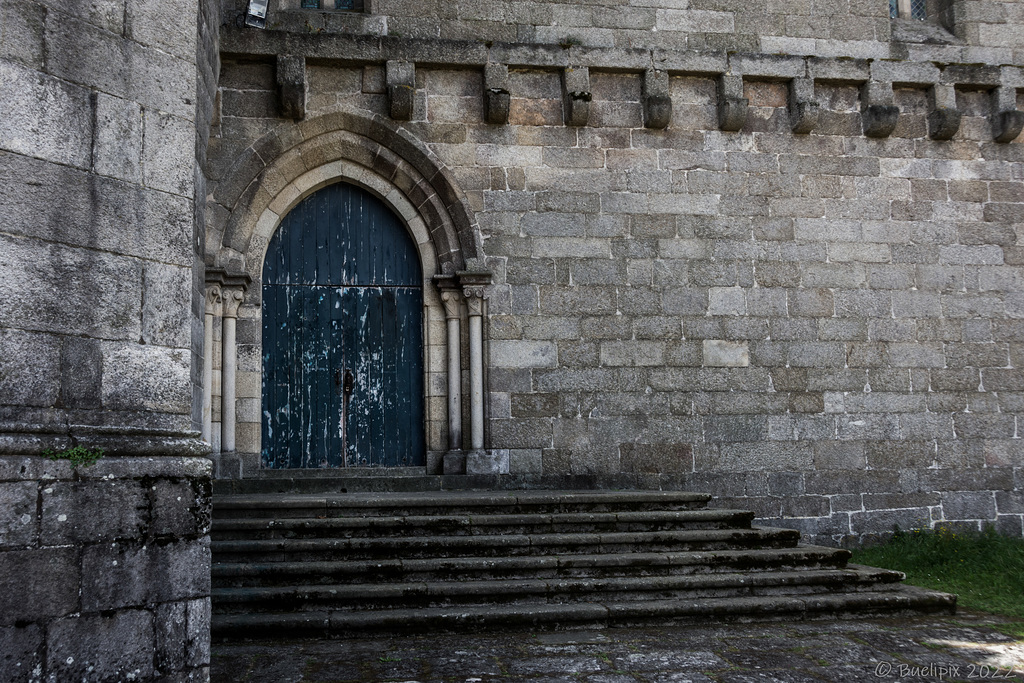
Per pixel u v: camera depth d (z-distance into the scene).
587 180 10.17
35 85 3.97
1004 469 10.45
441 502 7.67
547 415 9.73
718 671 5.18
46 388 3.87
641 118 10.38
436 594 6.46
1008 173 11.04
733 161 10.48
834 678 5.06
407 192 10.01
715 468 9.92
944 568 8.71
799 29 10.91
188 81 4.62
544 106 10.21
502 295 9.84
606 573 6.95
